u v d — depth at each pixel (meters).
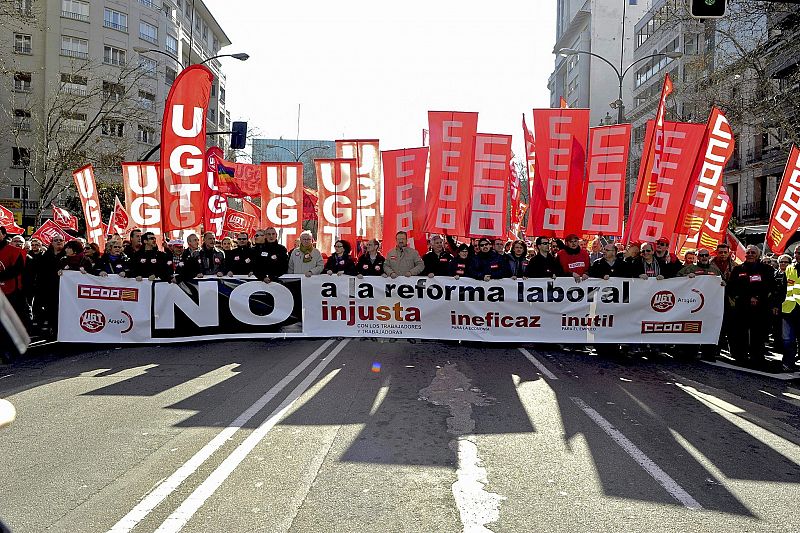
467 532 3.94
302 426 6.18
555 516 4.21
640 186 12.41
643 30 61.84
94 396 7.36
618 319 11.15
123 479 4.74
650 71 58.72
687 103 31.98
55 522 4.00
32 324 13.15
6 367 9.21
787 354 10.07
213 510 4.21
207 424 6.21
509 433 6.07
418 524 4.04
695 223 13.14
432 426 6.24
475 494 4.54
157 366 9.26
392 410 6.83
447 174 13.28
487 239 11.70
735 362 10.61
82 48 46.62
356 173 14.41
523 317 11.34
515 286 11.34
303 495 4.48
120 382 8.13
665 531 4.02
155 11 51.88
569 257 11.63
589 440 5.90
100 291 11.03
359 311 11.65
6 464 5.05
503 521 4.11
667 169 12.34
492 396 7.57
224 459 5.20
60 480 4.71
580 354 11.00
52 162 33.56
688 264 11.46
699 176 12.90
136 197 13.95
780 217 13.00
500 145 12.81
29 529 3.90
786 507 4.46
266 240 12.02
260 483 4.69
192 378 8.39
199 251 12.28
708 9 9.73
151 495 4.45
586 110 12.40
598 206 12.45
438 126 13.29
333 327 11.67
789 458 5.58
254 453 5.35
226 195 18.95
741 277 10.70
